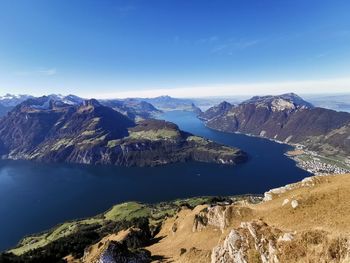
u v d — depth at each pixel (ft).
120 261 427.74
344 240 195.62
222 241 301.63
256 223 269.23
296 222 262.26
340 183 302.86
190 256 357.61
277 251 226.38
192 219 568.82
